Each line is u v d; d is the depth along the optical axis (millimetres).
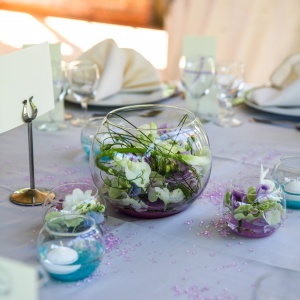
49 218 865
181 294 764
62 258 764
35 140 1318
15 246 870
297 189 994
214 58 1488
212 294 764
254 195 901
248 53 2820
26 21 4594
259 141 1323
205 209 996
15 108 965
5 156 1227
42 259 775
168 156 897
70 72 1400
